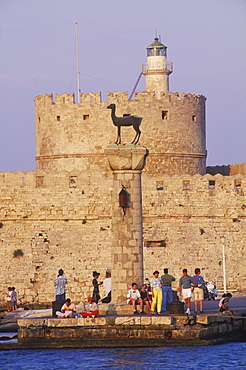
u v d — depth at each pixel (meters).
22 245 148.38
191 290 109.44
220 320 110.00
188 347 105.06
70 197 149.75
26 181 149.88
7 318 125.31
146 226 149.62
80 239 149.00
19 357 102.75
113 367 97.56
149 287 111.12
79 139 178.75
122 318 105.88
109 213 149.75
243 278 151.00
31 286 147.00
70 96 179.25
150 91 182.00
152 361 99.50
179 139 180.38
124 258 113.25
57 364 99.12
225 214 151.62
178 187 150.88
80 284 147.50
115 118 115.19
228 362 99.06
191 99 182.38
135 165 113.38
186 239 149.88
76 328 106.31
